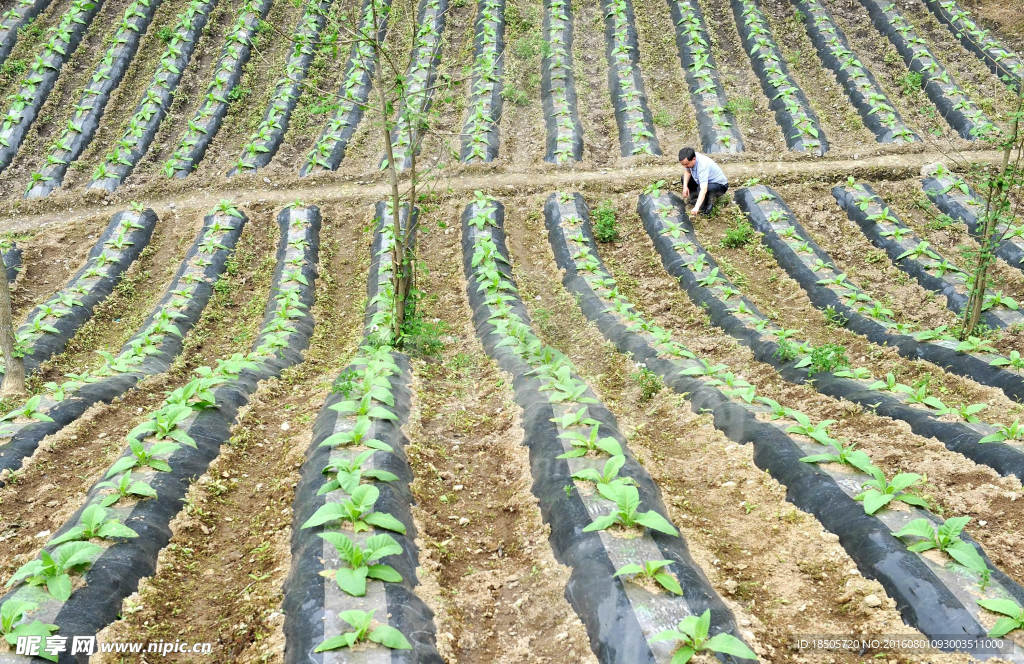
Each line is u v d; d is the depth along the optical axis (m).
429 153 15.70
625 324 9.79
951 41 18.00
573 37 19.73
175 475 6.43
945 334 9.07
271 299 11.45
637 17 20.22
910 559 4.94
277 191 15.06
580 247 12.34
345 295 12.10
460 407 8.15
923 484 6.14
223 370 8.44
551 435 6.72
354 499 5.38
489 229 13.02
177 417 6.93
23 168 15.84
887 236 12.05
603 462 6.23
